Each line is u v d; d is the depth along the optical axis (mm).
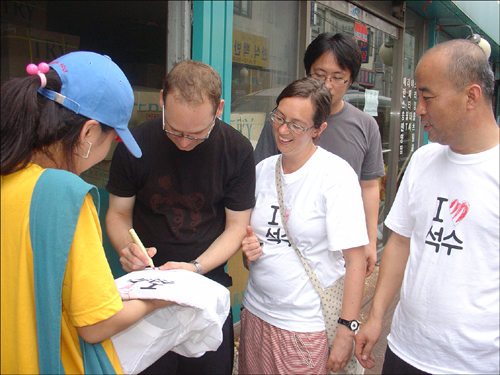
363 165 2352
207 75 1367
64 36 2926
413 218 1435
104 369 1055
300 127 1514
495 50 8875
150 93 2609
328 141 2246
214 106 1388
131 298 1105
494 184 1195
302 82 1567
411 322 1371
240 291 3053
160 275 1277
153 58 4902
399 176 5715
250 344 1773
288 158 1636
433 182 1345
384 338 3221
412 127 6027
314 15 3408
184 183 1608
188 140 1451
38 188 940
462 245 1249
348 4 3838
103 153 1108
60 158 1007
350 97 4098
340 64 2088
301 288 1619
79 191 947
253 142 3047
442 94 1184
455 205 1268
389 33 4750
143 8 4020
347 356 1604
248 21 2836
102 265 991
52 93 956
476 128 1207
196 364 1690
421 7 5461
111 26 4859
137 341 1151
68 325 1051
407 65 5715
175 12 2404
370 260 2303
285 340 1628
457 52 1167
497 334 1226
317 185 1595
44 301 938
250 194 1694
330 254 1639
